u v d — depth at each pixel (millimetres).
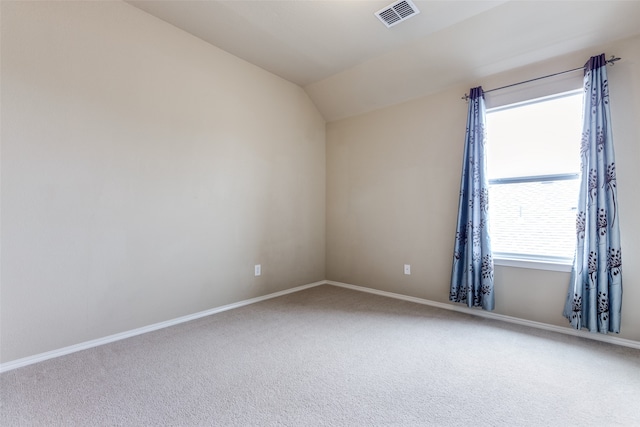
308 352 2229
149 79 2627
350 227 4156
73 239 2225
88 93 2289
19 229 2004
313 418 1515
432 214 3379
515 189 2910
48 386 1776
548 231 2734
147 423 1472
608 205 2299
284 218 3857
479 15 2561
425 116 3445
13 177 1982
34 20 2053
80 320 2258
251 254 3469
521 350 2252
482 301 2912
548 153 2730
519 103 2822
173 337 2490
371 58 3311
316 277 4305
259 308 3254
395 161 3703
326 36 2910
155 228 2670
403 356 2164
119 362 2066
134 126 2537
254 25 2752
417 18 2623
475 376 1897
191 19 2682
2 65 1939
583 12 2273
